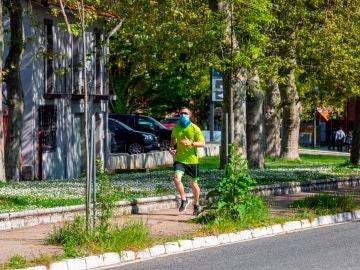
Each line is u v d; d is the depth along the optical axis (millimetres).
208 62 30453
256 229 18547
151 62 36656
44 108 41188
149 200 22062
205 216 19406
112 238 15477
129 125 60438
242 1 25656
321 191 29875
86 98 16344
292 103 51094
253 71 34219
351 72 38844
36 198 22750
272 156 52812
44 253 14656
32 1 39344
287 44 36625
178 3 32281
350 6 37875
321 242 17312
